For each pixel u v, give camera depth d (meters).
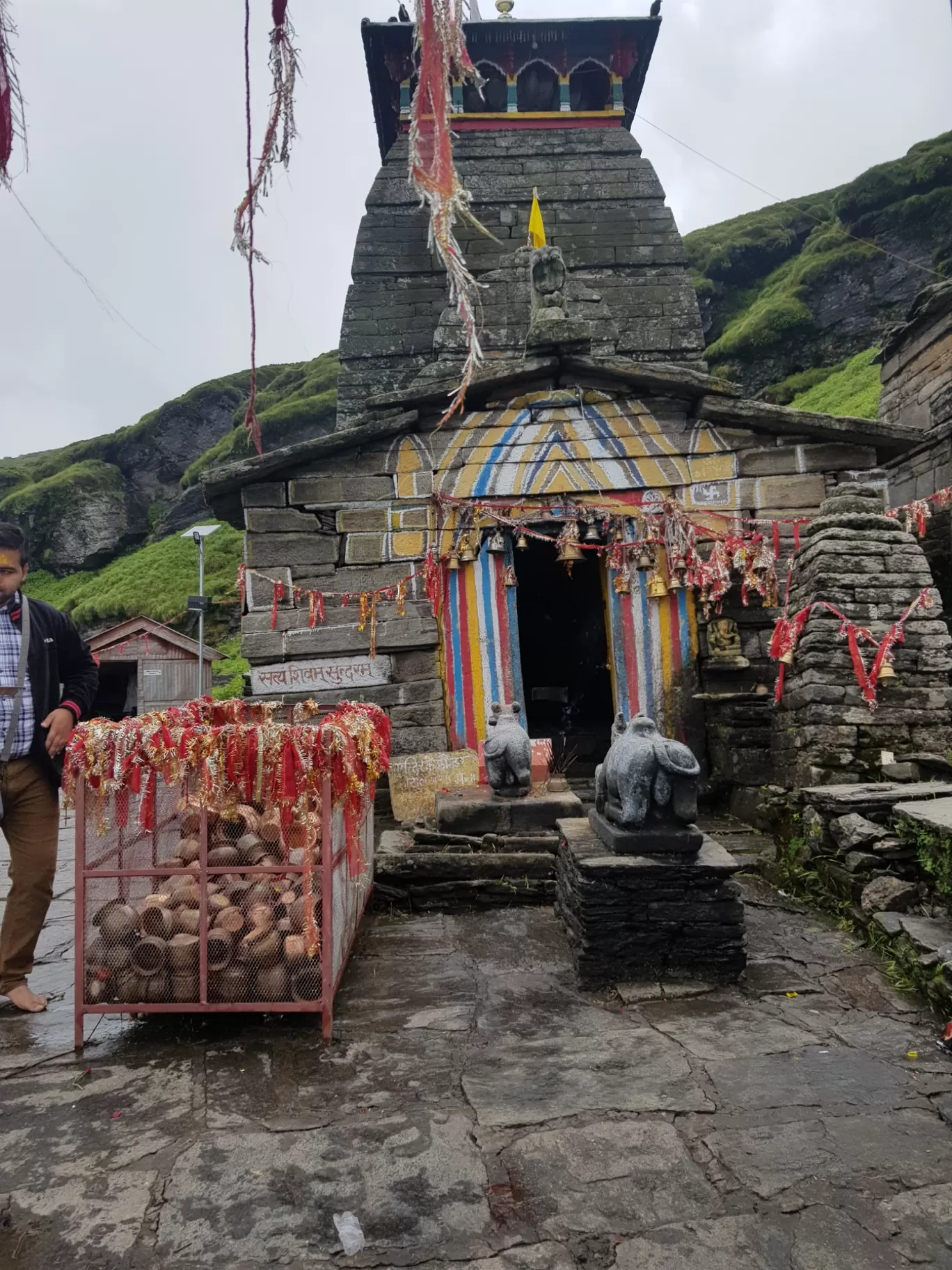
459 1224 2.55
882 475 9.01
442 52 1.49
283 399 41.31
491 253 14.00
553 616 15.02
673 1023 3.92
